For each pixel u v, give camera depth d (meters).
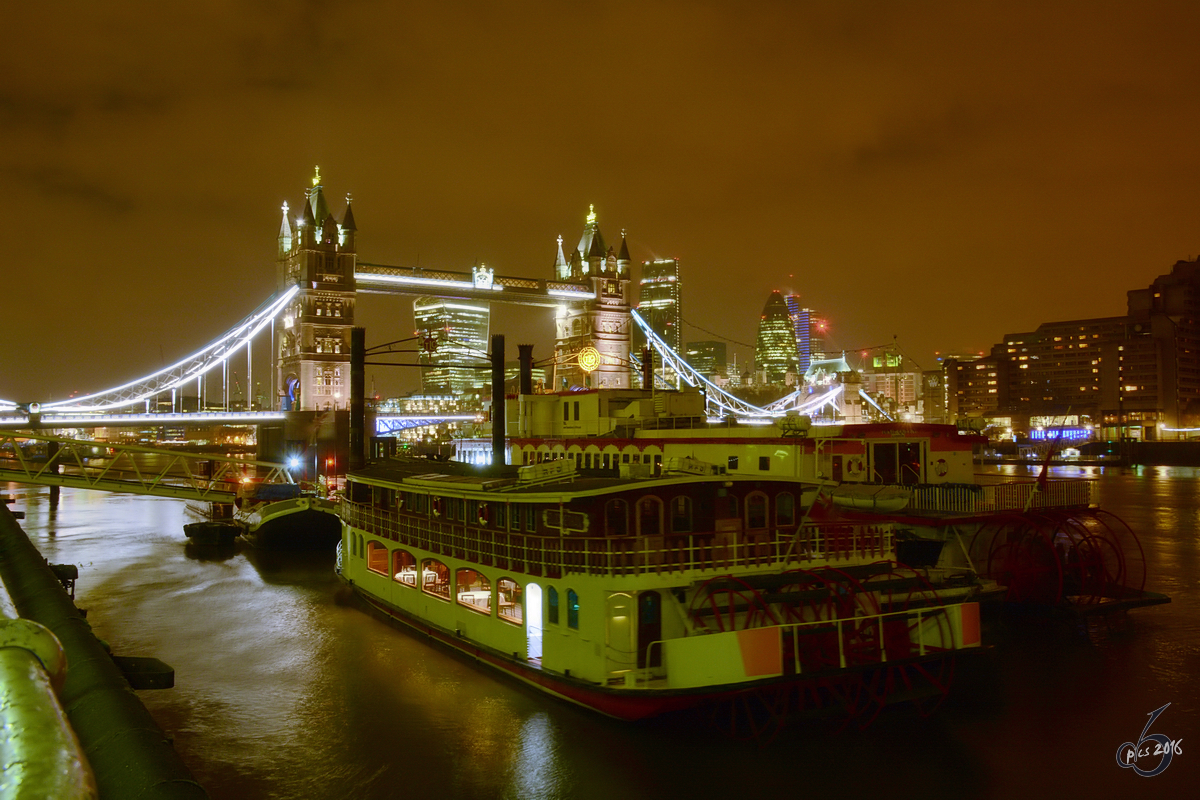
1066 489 41.00
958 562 37.53
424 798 21.23
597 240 179.00
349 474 42.03
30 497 109.62
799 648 23.73
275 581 48.25
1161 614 38.56
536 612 27.06
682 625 24.56
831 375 148.12
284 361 151.88
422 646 33.22
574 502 25.02
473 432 89.31
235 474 123.00
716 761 22.81
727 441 40.97
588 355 140.38
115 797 8.83
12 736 4.66
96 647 13.05
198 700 28.00
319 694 28.17
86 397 158.88
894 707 26.58
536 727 24.84
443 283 158.38
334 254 145.75
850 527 27.44
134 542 65.06
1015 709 26.64
